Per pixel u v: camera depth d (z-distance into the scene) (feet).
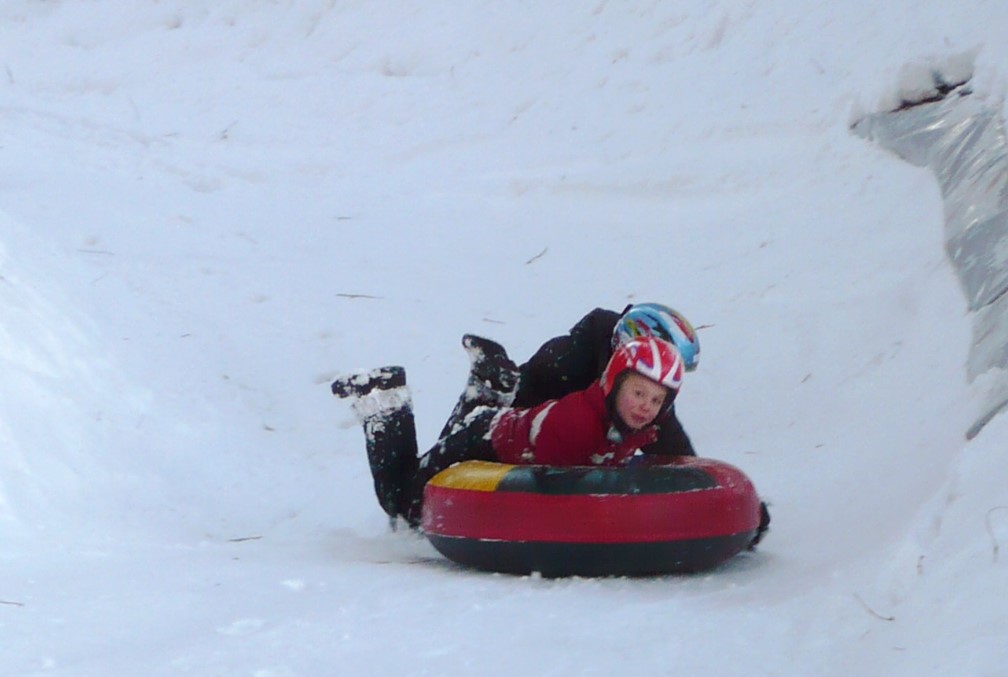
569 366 41.32
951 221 65.87
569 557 34.60
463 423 40.27
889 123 78.89
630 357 36.60
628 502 34.42
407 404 41.39
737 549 35.78
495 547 35.17
